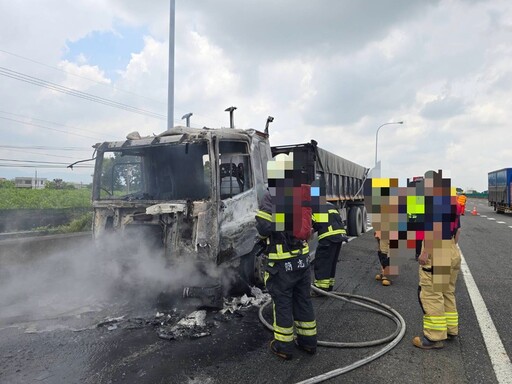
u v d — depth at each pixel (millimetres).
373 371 3498
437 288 3875
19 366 3635
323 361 3701
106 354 3863
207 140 5074
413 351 3914
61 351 3939
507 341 4125
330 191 10734
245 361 3697
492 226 17203
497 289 6211
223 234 5062
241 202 5523
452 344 4062
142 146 5496
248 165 5867
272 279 3791
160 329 4477
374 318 4930
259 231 3799
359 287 6496
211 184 5004
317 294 5914
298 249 3764
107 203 5539
